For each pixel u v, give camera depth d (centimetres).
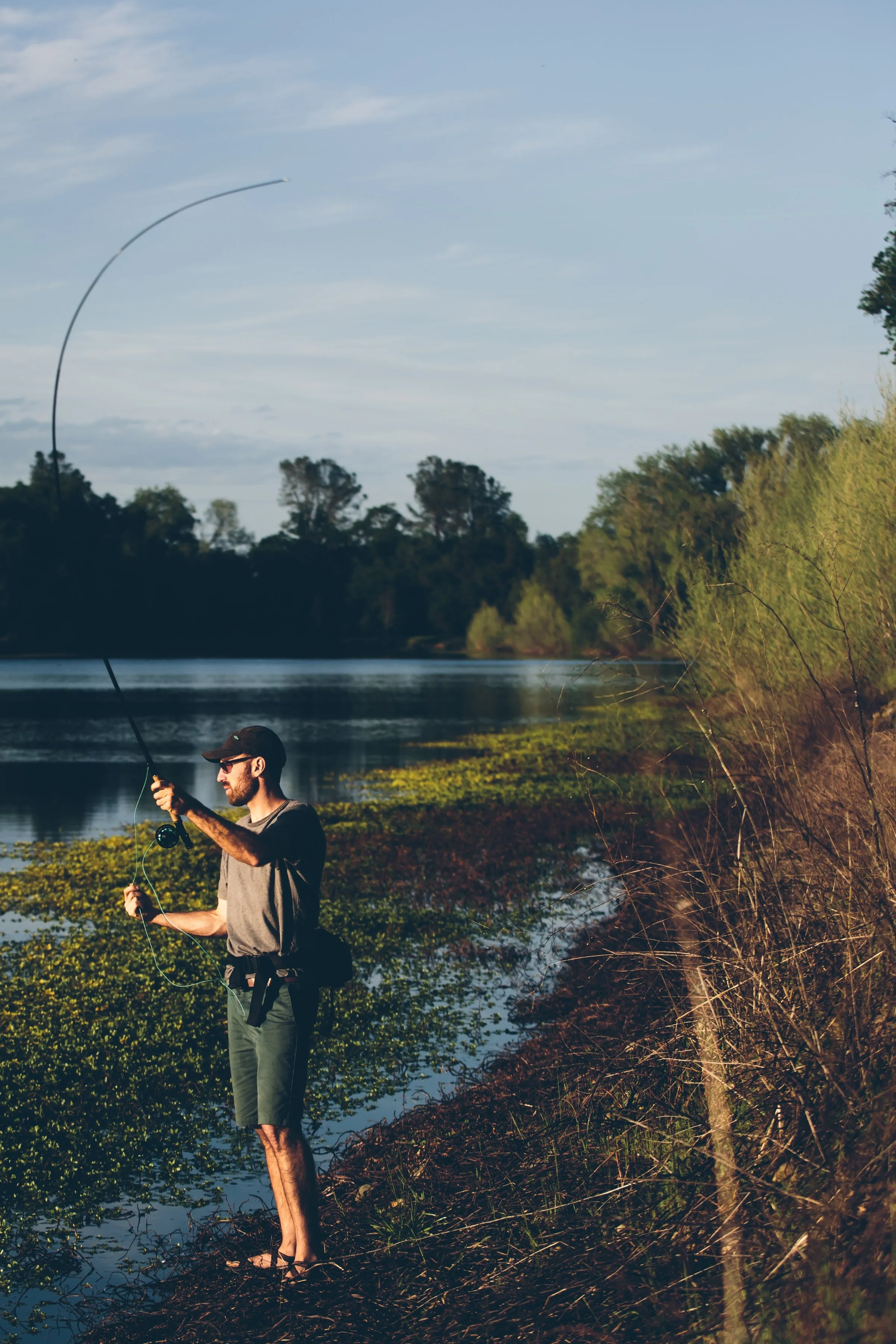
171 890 1248
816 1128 382
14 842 1605
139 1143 597
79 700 4812
